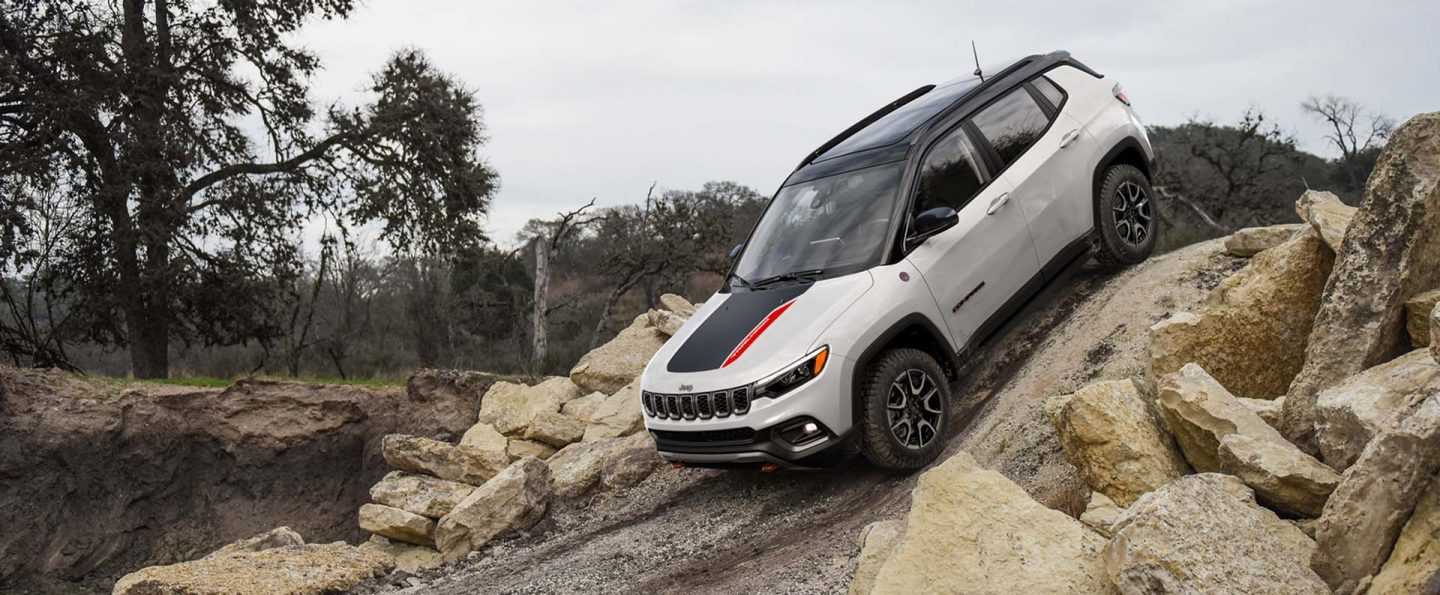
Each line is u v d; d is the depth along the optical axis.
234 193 22.69
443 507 9.04
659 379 6.77
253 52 23.28
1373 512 3.41
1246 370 5.56
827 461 6.21
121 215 21.70
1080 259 7.62
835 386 6.12
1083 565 3.79
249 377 14.85
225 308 23.42
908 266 6.59
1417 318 4.56
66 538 13.33
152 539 13.93
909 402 6.42
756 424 6.17
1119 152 7.99
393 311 35.25
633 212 37.69
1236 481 4.16
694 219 33.59
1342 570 3.47
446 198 25.00
